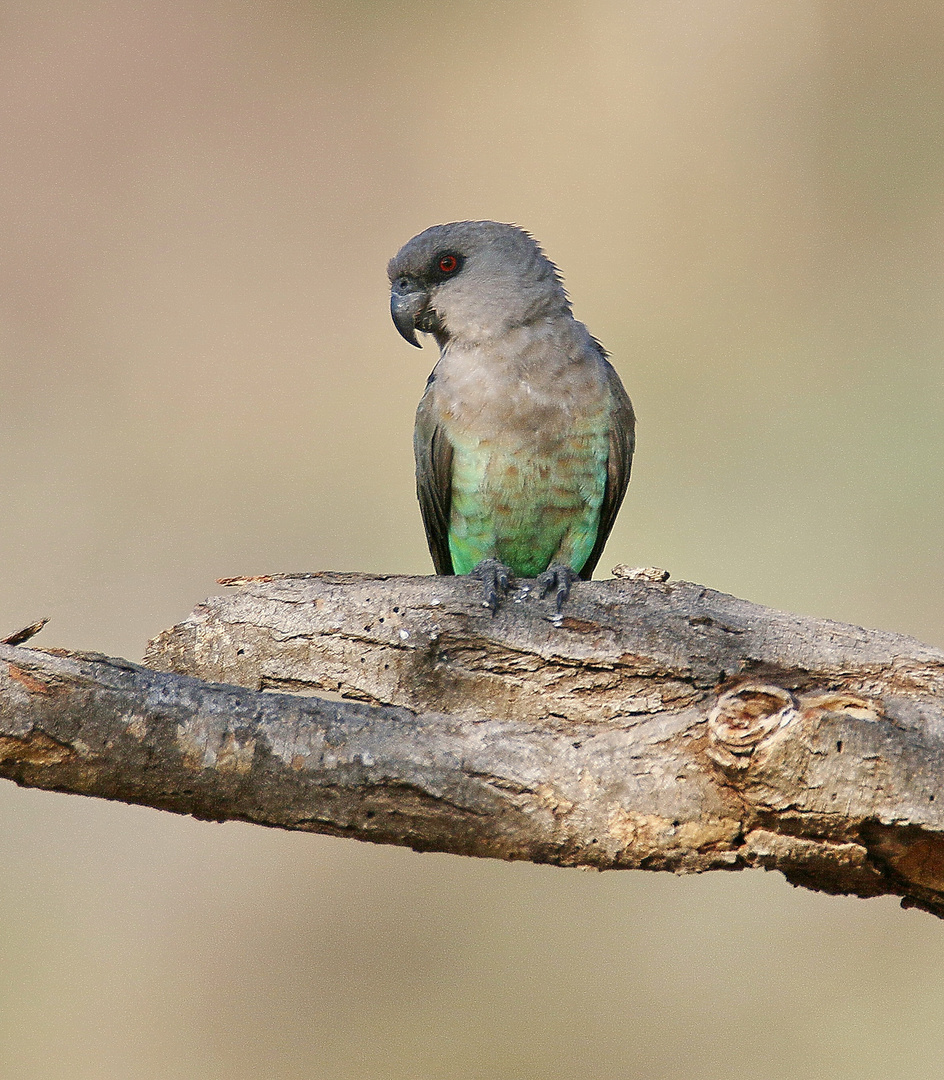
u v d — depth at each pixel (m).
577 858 5.31
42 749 5.16
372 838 5.31
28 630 5.66
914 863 5.30
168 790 5.25
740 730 5.05
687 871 5.33
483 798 5.21
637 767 5.23
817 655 5.99
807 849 5.22
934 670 5.92
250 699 5.30
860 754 5.03
